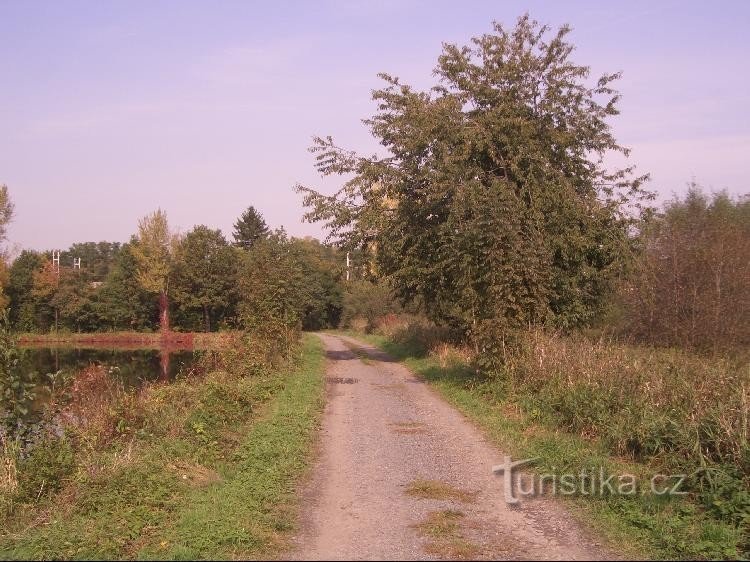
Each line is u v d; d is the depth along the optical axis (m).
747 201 27.84
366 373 21.14
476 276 15.51
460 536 6.16
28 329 62.62
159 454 9.09
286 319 21.72
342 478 8.25
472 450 9.74
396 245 22.77
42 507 7.81
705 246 19.52
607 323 23.80
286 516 6.68
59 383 10.51
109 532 6.38
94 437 9.80
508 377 13.51
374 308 50.81
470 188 19.53
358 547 5.89
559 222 20.94
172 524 6.55
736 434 7.26
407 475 8.37
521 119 21.05
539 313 14.93
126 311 63.81
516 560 5.55
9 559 6.02
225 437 10.11
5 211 53.12
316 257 74.06
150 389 14.17
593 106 22.23
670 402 9.21
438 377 18.23
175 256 61.47
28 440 9.34
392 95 23.12
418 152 22.20
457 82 22.33
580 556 5.64
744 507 6.31
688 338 18.50
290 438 10.06
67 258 121.19
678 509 6.65
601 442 9.23
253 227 88.75
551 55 21.89
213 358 19.41
